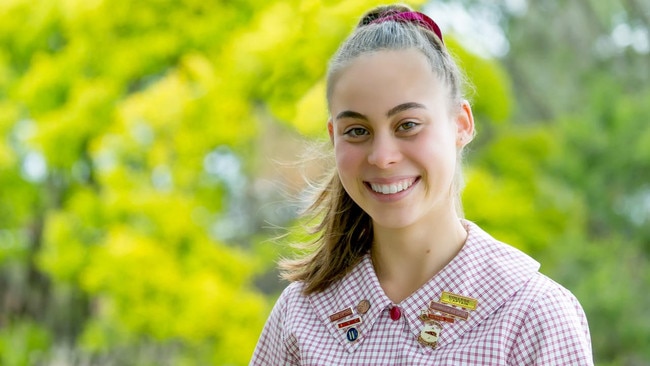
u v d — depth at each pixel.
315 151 2.40
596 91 9.11
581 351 1.93
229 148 6.70
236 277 6.77
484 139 8.28
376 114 1.93
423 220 2.05
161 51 6.54
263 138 9.10
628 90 10.23
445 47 2.07
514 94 10.58
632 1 10.32
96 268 6.32
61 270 6.51
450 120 2.00
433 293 2.03
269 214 9.99
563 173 8.73
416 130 1.93
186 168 6.63
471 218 6.49
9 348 7.36
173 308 6.43
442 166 1.95
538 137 7.76
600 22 10.51
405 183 1.94
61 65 6.73
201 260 6.64
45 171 7.27
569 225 7.41
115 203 6.47
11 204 7.29
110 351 7.53
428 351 1.99
